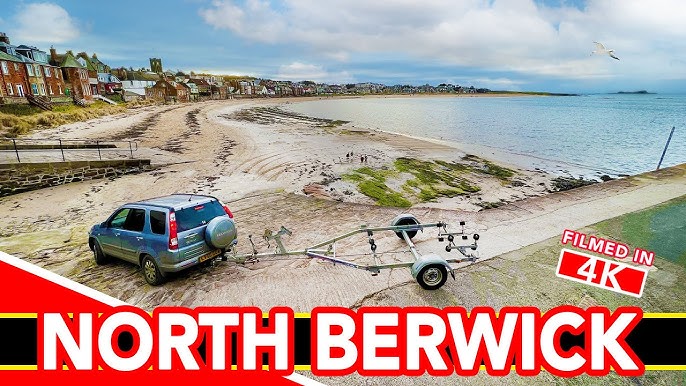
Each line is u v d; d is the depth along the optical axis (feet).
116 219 27.14
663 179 43.98
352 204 41.93
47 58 211.20
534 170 86.99
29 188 55.88
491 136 156.76
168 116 201.05
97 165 63.05
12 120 121.19
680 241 26.58
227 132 135.85
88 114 170.19
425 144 120.88
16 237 36.52
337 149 100.83
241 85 645.92
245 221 37.65
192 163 77.00
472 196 63.31
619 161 100.99
